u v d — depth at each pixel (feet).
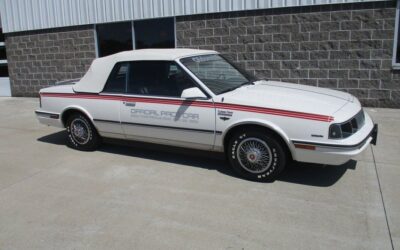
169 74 17.88
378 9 27.50
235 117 16.03
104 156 20.34
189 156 19.81
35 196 15.64
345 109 15.65
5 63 44.11
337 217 13.19
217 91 16.92
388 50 27.96
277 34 30.60
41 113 22.40
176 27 34.04
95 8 37.24
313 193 15.10
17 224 13.44
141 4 35.06
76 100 20.74
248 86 18.21
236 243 11.84
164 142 18.52
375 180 16.17
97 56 38.42
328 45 29.35
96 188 16.24
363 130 15.75
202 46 33.42
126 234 12.55
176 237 12.28
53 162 19.71
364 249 11.34
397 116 26.58
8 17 42.14
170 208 14.23
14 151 21.86
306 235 12.16
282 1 29.81
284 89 17.74
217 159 19.25
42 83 42.24
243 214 13.60
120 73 19.29
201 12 32.68
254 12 30.94
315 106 15.33
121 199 15.10
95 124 20.35
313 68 30.19
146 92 18.43
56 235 12.66
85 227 13.07
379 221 12.86
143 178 17.15
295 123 15.05
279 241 11.87
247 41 31.71
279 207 14.03
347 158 14.69
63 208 14.51
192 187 16.02
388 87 28.63
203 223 13.08
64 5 38.70
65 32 39.37
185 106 17.20
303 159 15.37
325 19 28.96
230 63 20.39
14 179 17.54
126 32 36.58
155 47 35.63
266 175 16.07
